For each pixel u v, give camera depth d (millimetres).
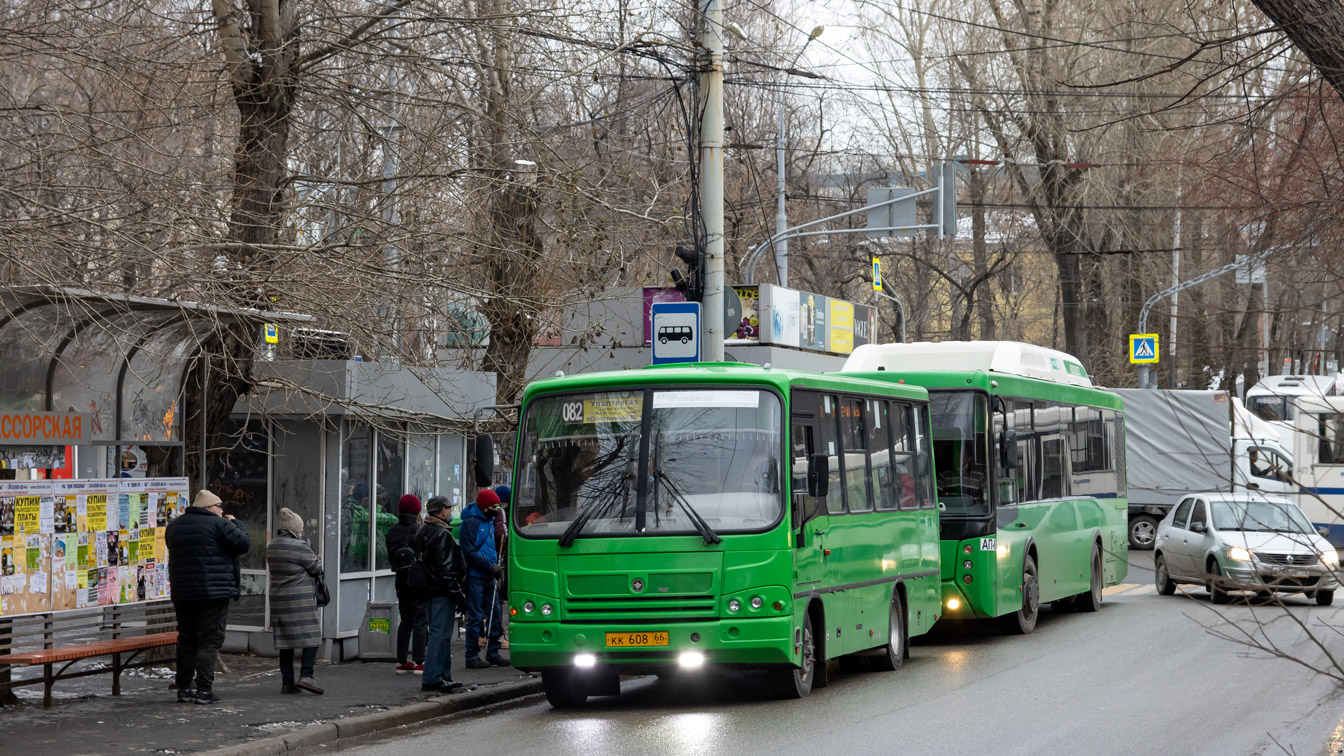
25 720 11969
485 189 15500
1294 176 14500
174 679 14703
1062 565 22141
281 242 14641
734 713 12898
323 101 15719
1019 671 15984
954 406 19172
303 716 12391
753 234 44656
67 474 13445
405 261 14852
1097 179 40469
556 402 13891
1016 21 40562
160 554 13758
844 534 14906
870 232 30562
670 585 13094
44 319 12570
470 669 16453
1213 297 44156
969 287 54500
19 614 12219
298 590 13844
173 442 14508
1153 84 31844
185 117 14922
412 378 17125
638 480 13422
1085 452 24062
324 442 16875
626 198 18500
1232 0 14062
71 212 12391
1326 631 20094
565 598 13227
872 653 16438
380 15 15117
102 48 13469
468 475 20203
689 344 18219
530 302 15867
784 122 45000
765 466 13438
